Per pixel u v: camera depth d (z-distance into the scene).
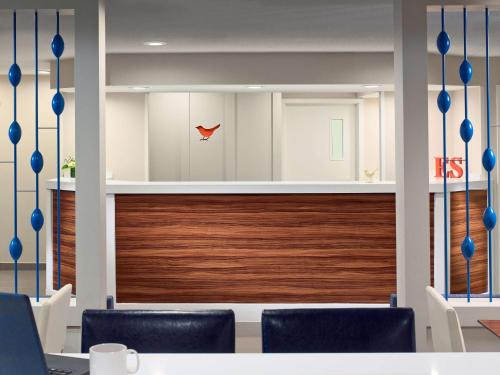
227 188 5.70
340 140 8.47
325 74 7.22
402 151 3.65
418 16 3.60
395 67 3.76
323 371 1.70
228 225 5.72
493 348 3.59
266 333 2.10
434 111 8.33
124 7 4.95
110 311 2.13
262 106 7.89
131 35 6.11
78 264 3.75
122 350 1.43
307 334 2.10
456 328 2.09
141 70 7.20
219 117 7.86
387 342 2.09
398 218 3.79
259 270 5.73
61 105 3.77
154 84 7.20
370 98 8.43
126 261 5.76
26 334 1.40
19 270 8.82
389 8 5.02
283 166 8.41
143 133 8.20
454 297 3.78
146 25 5.64
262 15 5.27
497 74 7.64
